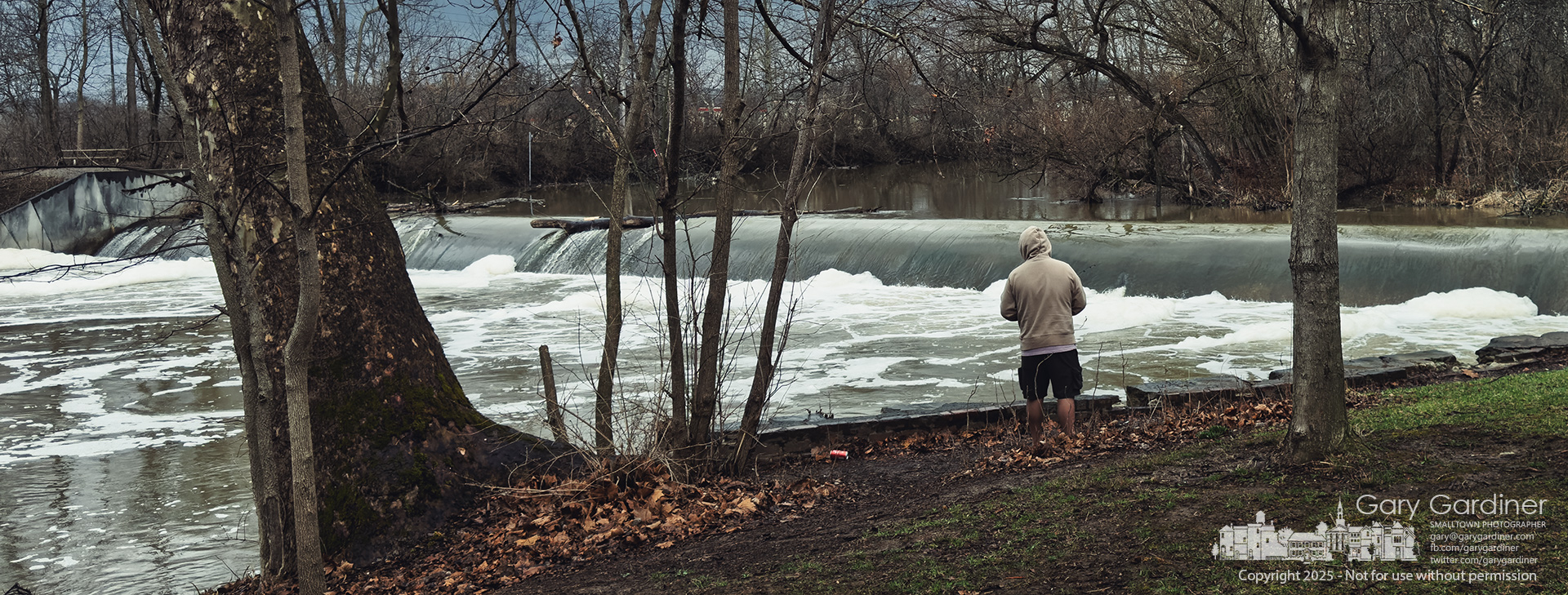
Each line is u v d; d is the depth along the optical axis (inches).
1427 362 374.9
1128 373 480.1
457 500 259.3
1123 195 1378.0
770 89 332.2
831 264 858.1
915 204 1375.5
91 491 351.3
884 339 591.5
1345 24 190.4
